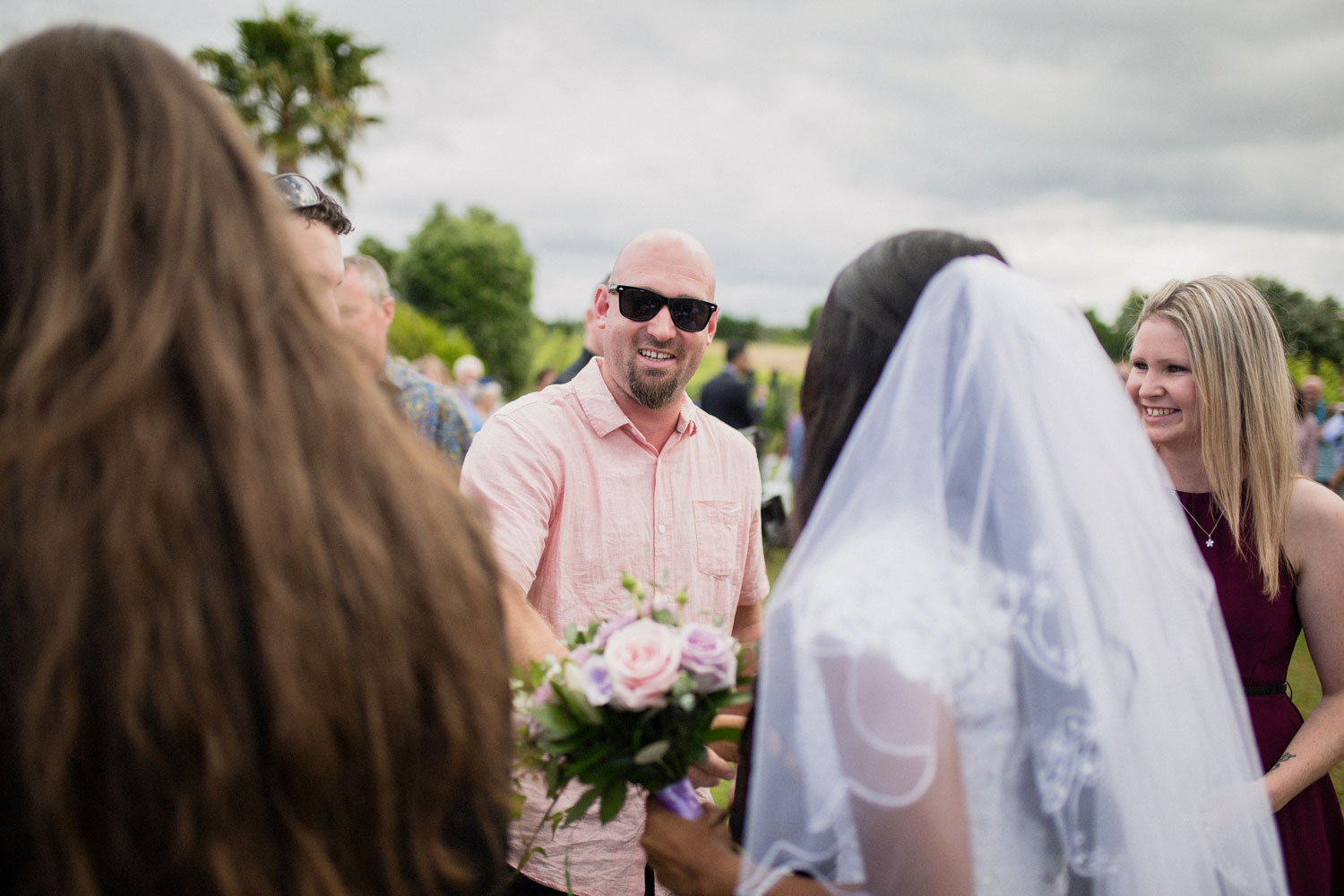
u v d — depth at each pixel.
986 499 1.03
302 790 0.68
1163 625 1.14
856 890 0.96
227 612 0.67
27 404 0.63
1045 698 0.97
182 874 0.66
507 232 45.53
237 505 0.67
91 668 0.64
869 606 0.94
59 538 0.63
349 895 0.72
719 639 1.25
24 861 0.67
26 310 0.67
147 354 0.65
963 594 0.96
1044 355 1.11
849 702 0.92
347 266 2.86
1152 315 1.91
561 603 1.95
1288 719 1.74
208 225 0.72
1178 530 1.23
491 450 1.95
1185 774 1.10
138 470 0.65
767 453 14.73
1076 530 1.07
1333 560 1.71
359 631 0.71
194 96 0.76
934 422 1.05
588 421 1.99
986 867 0.93
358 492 0.75
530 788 1.75
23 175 0.68
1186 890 1.07
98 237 0.67
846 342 1.20
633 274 1.94
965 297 1.11
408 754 0.75
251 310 0.72
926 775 0.88
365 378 0.81
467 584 0.82
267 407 0.70
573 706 1.22
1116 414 1.18
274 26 15.83
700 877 1.21
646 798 1.31
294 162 16.03
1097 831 0.99
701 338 1.97
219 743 0.65
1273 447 1.74
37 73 0.71
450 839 0.83
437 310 43.31
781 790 1.01
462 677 0.79
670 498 2.02
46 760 0.63
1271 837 1.23
